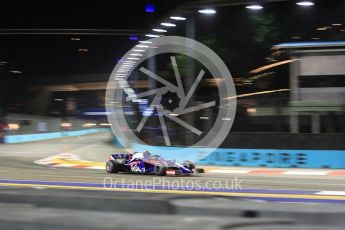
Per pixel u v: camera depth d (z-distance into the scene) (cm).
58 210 550
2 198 664
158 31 2384
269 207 562
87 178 1506
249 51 2788
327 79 2106
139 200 604
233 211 552
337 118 2019
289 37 2772
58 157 2548
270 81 2788
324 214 529
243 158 2072
